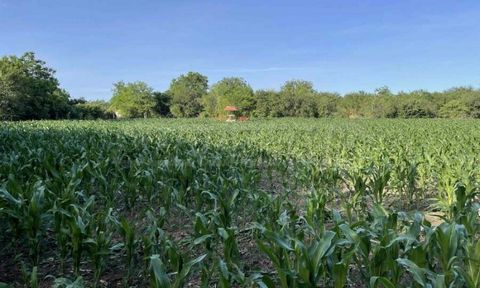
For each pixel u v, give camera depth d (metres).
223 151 12.93
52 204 5.41
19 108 54.72
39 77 67.00
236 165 9.35
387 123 45.38
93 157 10.09
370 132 28.00
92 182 7.78
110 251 4.44
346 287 4.45
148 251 4.45
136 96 79.44
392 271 3.56
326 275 4.01
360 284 4.52
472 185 7.50
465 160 10.08
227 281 3.36
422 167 9.45
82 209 4.91
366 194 7.72
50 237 6.20
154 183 7.70
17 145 12.61
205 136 21.39
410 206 8.48
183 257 4.13
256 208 6.25
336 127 36.72
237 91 76.69
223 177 7.44
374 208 4.65
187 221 7.05
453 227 3.53
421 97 76.00
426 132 27.86
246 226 6.63
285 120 59.31
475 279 3.15
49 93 61.28
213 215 5.09
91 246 4.36
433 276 3.05
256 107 76.44
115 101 80.50
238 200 6.90
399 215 4.59
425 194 9.51
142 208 7.57
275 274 4.73
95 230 5.10
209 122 52.22
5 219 6.02
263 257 5.55
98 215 5.12
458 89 79.00
